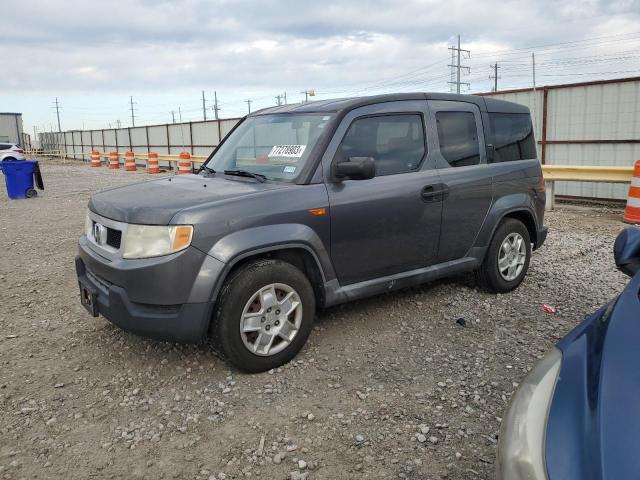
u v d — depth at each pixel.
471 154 5.02
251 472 2.76
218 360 3.97
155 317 3.50
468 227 4.93
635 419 1.60
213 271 3.47
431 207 4.59
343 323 4.62
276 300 3.74
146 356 4.08
